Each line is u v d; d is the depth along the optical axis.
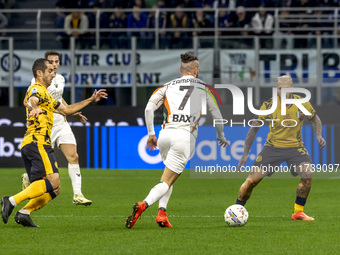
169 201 26.69
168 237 16.81
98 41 43.44
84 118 24.97
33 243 15.90
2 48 43.38
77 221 20.19
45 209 23.62
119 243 15.88
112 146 42.84
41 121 18.06
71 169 24.42
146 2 50.25
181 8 48.31
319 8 47.88
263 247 15.38
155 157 42.97
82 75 43.50
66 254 14.48
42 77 18.38
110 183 34.78
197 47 43.19
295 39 42.97
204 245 15.61
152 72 43.53
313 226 19.02
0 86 43.53
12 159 43.12
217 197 28.44
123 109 42.84
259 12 48.03
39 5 52.81
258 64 42.81
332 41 43.06
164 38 43.50
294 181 36.53
